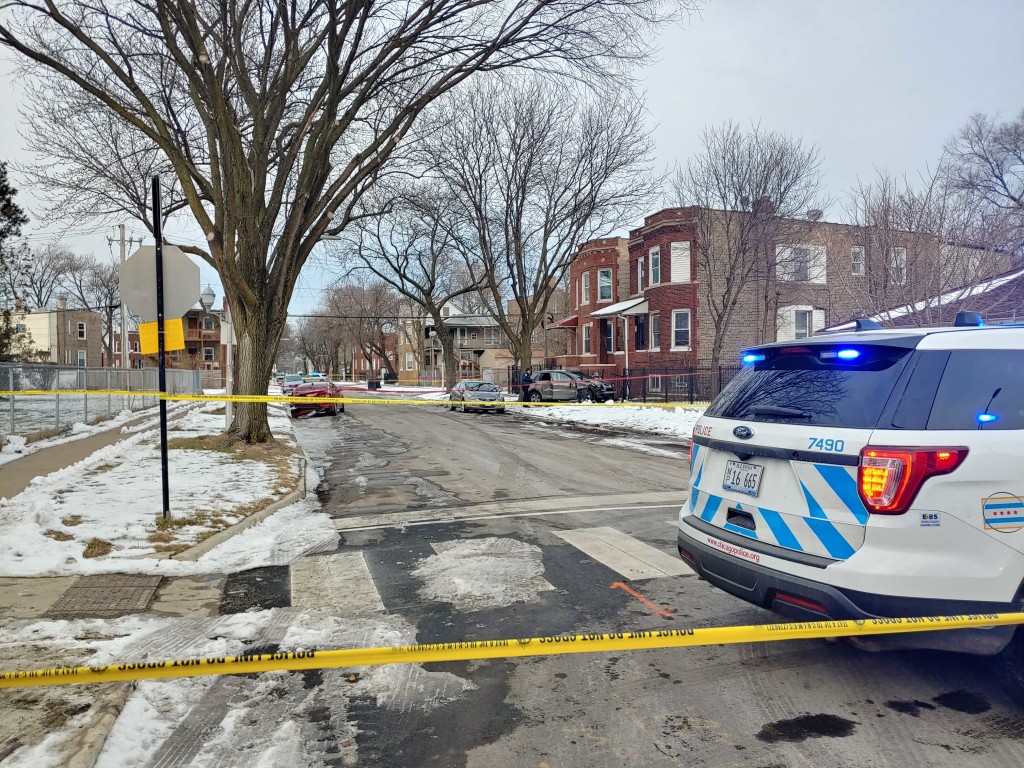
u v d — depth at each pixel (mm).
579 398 28344
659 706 3498
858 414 3342
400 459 13336
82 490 8945
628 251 36000
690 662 4012
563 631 4461
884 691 3600
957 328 3578
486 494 9484
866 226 16438
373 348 68812
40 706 3371
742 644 4262
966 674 3764
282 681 3820
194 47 11281
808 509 3410
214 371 68312
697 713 3420
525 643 2781
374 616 4773
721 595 5129
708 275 23234
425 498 9273
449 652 2740
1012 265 15672
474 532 7227
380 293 61344
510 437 17422
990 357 3398
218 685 3768
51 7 10844
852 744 3098
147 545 6469
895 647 3189
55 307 62719
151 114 11859
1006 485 3125
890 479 3104
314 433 19172
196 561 6184
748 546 3703
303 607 5000
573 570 5793
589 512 8141
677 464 12328
